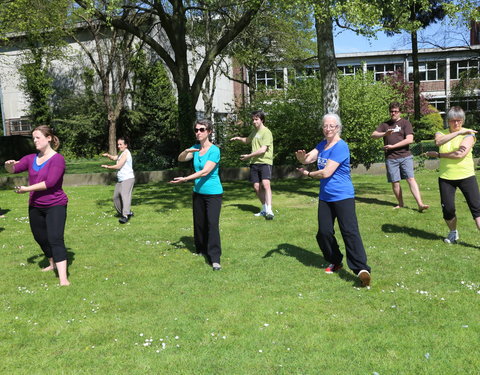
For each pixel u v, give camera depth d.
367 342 3.44
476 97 28.97
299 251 6.07
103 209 9.81
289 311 4.08
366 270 4.61
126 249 6.45
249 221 8.07
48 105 31.67
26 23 18.41
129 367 3.16
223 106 36.53
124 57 27.55
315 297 4.40
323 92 11.09
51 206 5.03
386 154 8.51
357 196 10.16
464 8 11.99
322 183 4.83
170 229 7.69
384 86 15.98
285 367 3.10
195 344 3.48
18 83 33.62
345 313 4.00
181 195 11.61
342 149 4.62
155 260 5.88
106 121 29.64
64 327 3.85
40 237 5.29
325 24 10.84
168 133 27.59
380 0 10.97
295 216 8.38
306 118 15.30
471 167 5.99
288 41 26.59
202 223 5.88
